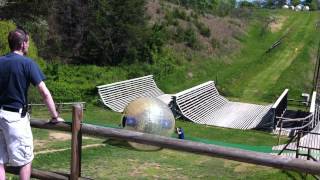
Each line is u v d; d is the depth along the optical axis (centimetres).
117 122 2561
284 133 2583
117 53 4306
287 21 7369
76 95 3291
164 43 4691
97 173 1442
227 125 2805
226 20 6438
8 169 576
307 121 2805
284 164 433
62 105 2705
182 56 4700
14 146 521
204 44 5131
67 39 4272
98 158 1619
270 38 6234
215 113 3148
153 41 4519
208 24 5816
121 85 3347
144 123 1053
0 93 521
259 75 4588
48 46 4075
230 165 1612
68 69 3850
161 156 1711
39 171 586
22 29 538
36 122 580
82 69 3925
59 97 3181
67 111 2691
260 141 2322
